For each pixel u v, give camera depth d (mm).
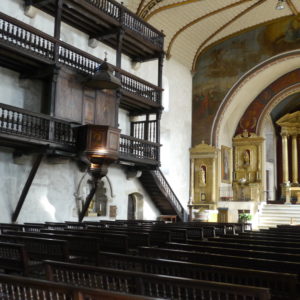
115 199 19938
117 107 17984
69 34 17672
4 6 14750
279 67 26984
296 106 34688
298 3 24000
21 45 14031
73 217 17641
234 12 24609
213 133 27422
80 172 18125
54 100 14750
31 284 3695
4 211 14562
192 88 28484
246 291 3547
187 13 23625
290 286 4469
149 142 19234
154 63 23750
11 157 14961
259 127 29469
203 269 4855
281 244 8797
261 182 29172
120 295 3250
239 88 26953
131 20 18656
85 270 4449
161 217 22469
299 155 33719
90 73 16688
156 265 5195
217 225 15633
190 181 27547
